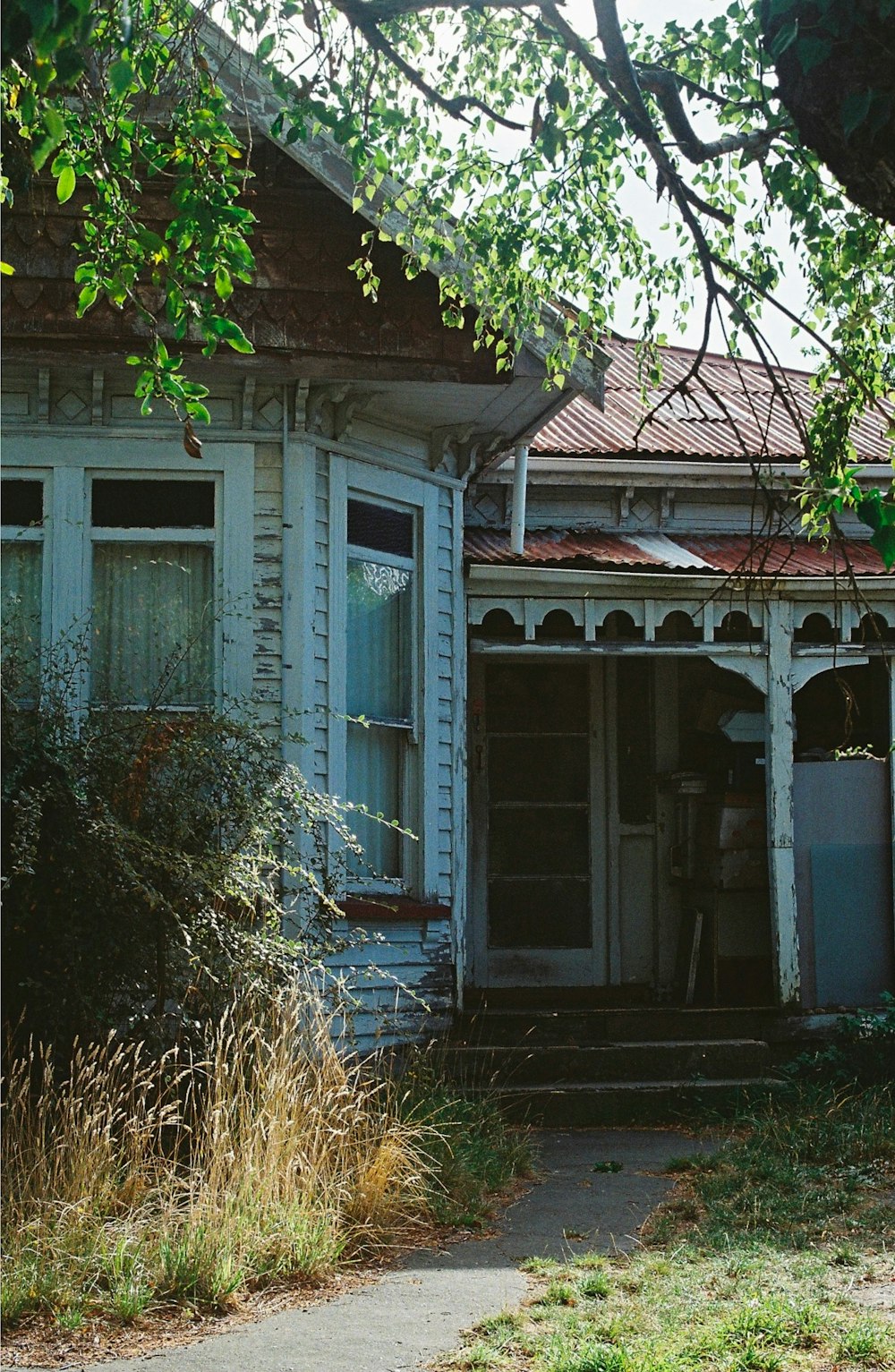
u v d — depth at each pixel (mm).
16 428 9539
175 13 6809
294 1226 6387
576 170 7344
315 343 9398
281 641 9633
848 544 12555
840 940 11430
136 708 9445
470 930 12695
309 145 9086
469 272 8125
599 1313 5617
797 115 4688
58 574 9492
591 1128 9727
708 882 12328
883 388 7676
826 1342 5277
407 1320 5656
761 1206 7332
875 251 7414
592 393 9906
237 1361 5164
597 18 5781
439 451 10820
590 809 12930
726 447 12898
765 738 11719
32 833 7312
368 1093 7648
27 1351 5273
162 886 7902
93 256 7035
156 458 9633
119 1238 6102
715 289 6359
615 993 12703
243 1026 7512
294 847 9102
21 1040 7781
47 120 4391
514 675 12992
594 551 11711
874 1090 9680
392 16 6227
